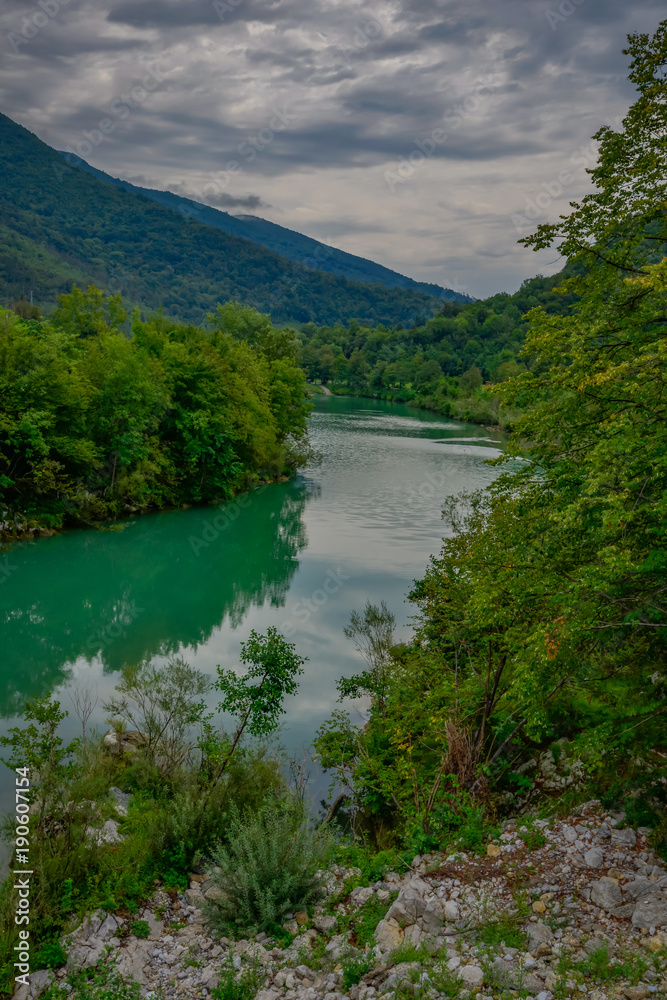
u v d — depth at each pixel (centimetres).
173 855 1120
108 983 848
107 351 4609
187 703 1512
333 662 2212
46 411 3816
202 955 916
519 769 1322
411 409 15550
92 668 2222
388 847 1226
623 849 976
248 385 6072
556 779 1231
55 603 2966
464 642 1570
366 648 2216
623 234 1095
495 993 731
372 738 1576
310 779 1516
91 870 1048
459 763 1248
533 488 1248
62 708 1880
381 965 828
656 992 698
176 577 3403
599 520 1027
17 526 3862
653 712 1071
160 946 935
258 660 1462
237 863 1045
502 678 1531
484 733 1347
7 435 3856
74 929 940
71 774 1143
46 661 2289
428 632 1773
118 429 4562
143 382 4534
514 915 884
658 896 855
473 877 997
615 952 778
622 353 1077
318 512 4894
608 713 1221
